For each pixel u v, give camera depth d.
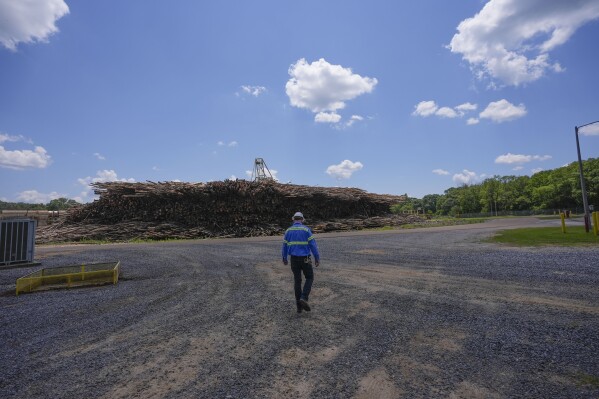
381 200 35.41
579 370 2.94
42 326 4.74
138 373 3.16
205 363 3.35
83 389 2.88
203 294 6.40
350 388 2.76
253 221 24.67
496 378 2.85
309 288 5.08
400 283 6.83
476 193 97.25
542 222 30.98
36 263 10.86
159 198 23.47
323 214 29.39
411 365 3.16
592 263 7.86
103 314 5.27
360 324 4.41
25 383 3.01
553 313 4.53
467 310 4.82
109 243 19.47
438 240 15.64
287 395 2.67
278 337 4.02
